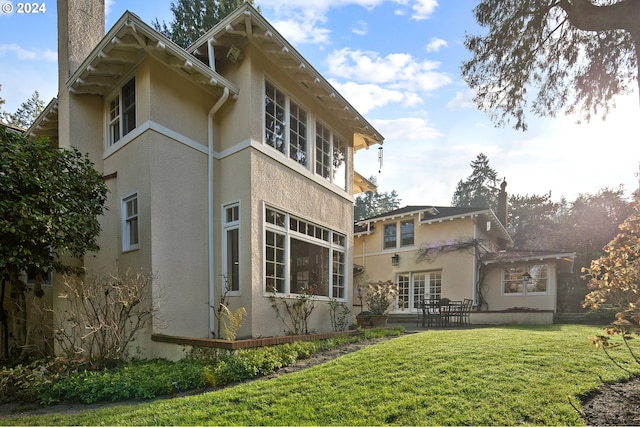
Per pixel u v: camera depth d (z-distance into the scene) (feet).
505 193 70.64
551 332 27.32
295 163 29.17
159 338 21.25
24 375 16.80
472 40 25.86
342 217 35.83
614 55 24.58
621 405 12.37
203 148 26.32
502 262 53.01
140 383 15.96
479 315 45.29
